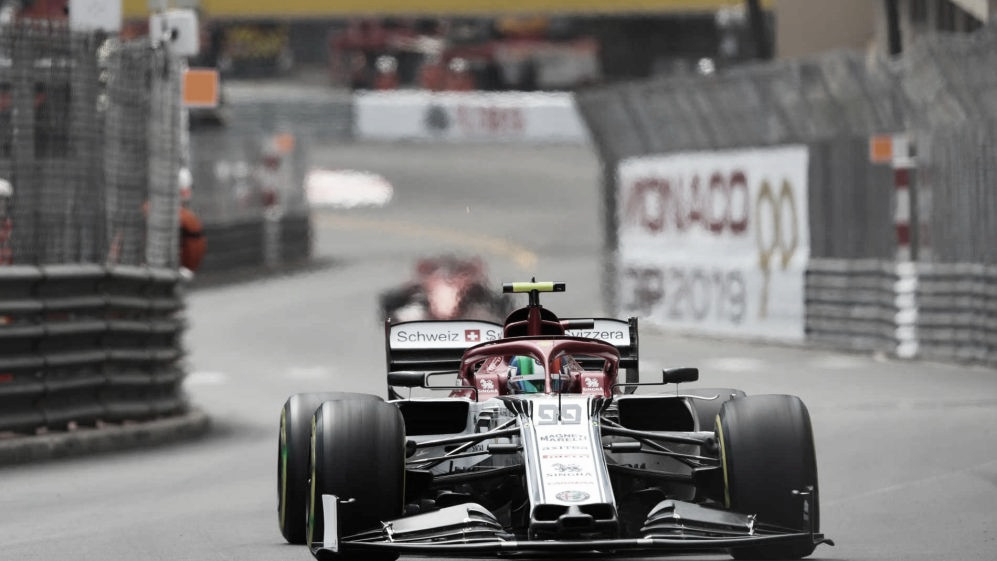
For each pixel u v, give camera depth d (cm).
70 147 5466
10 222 5275
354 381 7969
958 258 7969
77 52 5491
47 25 5400
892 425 5678
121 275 5616
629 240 11150
